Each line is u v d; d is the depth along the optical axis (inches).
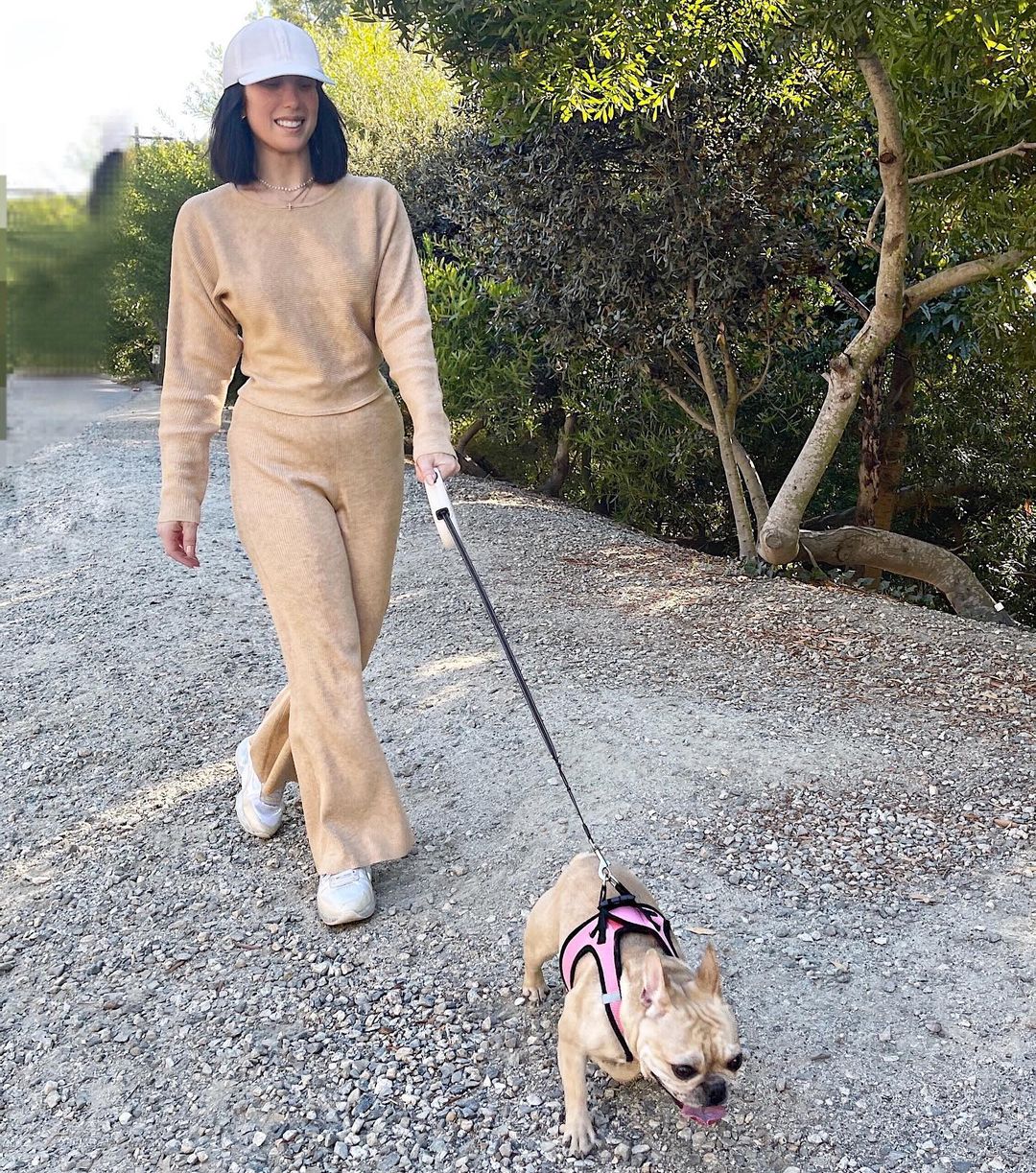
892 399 410.9
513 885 152.2
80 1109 117.6
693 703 213.6
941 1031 123.6
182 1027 128.6
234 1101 117.0
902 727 203.5
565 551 348.2
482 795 177.9
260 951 141.6
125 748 204.4
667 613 276.2
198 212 133.6
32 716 223.9
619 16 248.2
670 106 298.5
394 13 271.6
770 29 277.1
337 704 142.7
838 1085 115.9
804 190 334.3
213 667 242.5
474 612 275.9
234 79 127.3
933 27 213.6
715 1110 91.9
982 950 137.8
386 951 139.9
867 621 268.4
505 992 131.4
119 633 269.0
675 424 428.5
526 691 125.2
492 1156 108.7
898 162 261.4
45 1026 130.6
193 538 143.1
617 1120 112.3
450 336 470.9
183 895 155.5
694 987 96.7
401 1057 121.9
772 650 246.7
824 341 423.8
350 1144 110.9
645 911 110.3
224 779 189.2
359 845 146.6
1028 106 258.5
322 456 138.6
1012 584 501.4
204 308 137.6
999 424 478.0
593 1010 104.0
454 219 447.8
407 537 362.0
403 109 598.2
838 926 143.2
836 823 168.2
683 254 314.2
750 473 355.3
